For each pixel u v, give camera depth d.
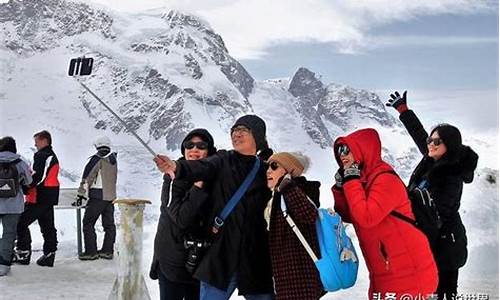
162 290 5.11
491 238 12.62
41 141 9.87
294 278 4.33
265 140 4.73
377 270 4.48
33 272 9.34
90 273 9.38
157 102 197.12
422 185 5.02
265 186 4.62
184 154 5.03
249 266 4.54
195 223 4.69
